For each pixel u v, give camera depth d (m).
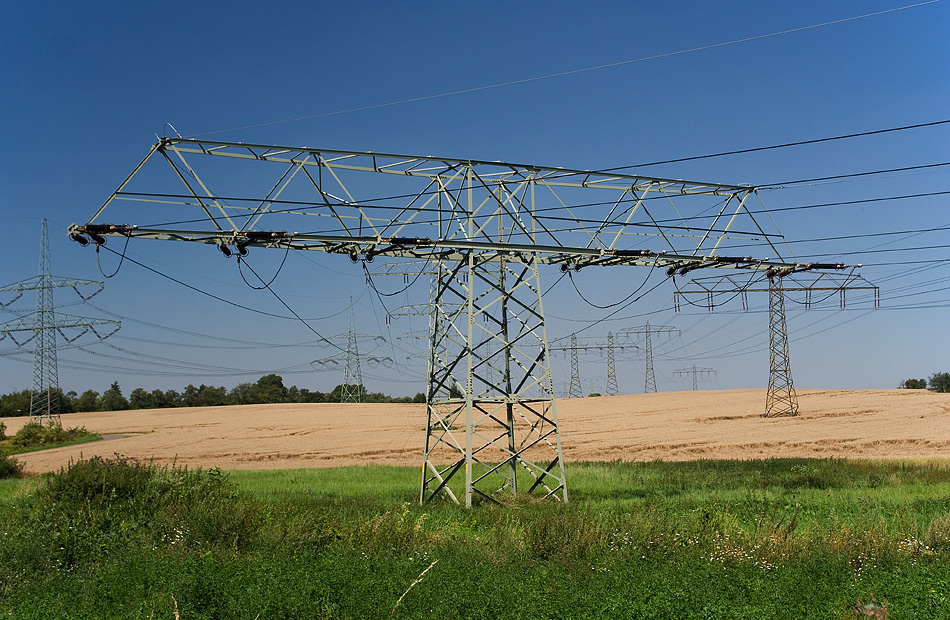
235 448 64.81
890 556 15.47
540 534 17.30
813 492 28.41
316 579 12.74
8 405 142.38
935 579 12.87
